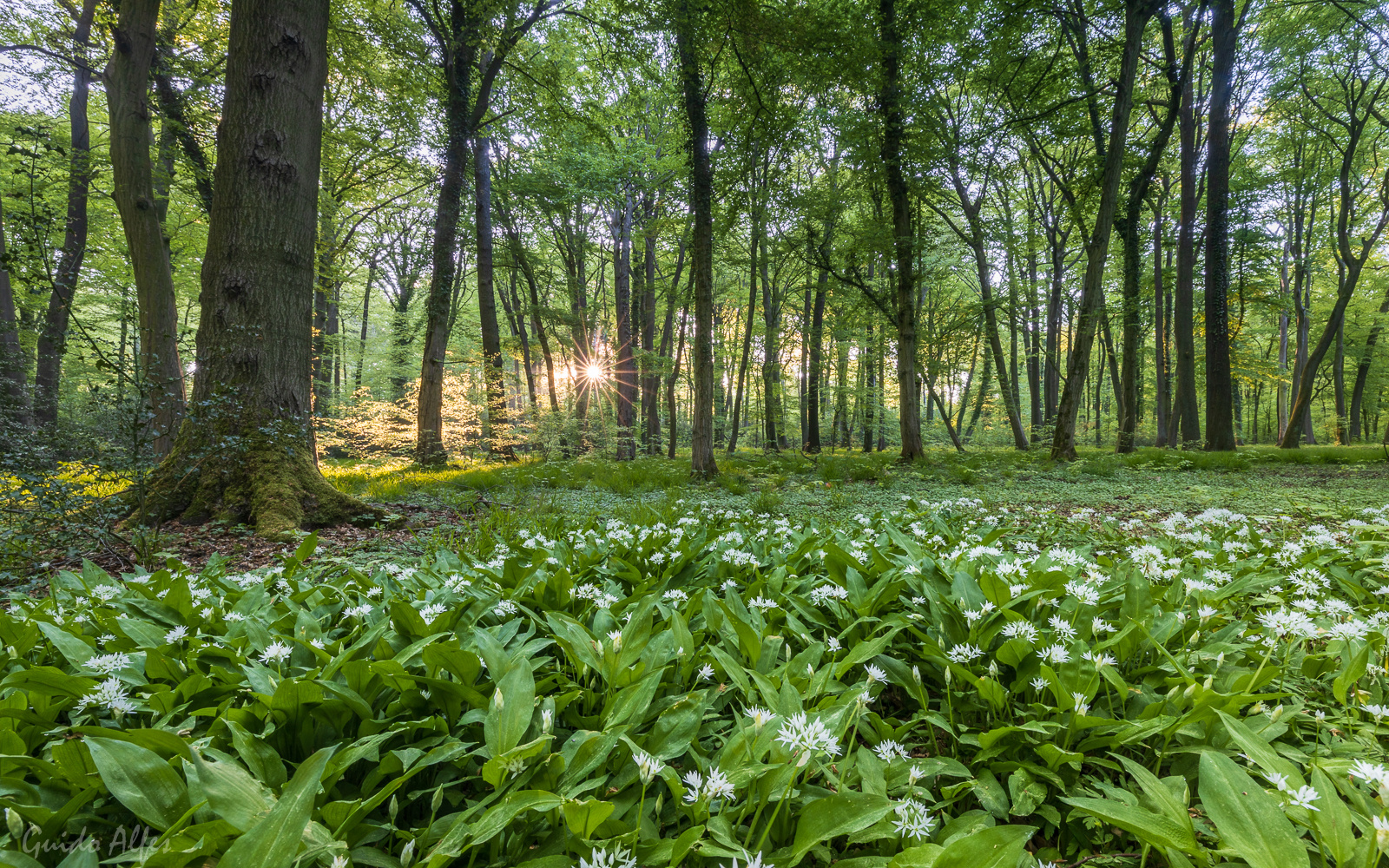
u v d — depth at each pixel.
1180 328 17.94
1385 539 4.00
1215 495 7.34
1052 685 1.74
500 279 25.98
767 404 25.23
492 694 1.80
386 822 1.43
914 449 13.99
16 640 2.14
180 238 17.59
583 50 18.80
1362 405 37.66
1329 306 28.86
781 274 26.62
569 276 24.88
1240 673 1.94
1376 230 16.09
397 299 29.81
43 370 12.42
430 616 2.30
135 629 2.14
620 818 1.43
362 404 21.55
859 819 1.27
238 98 6.31
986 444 37.19
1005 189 21.53
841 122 13.84
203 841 1.17
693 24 10.19
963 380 36.34
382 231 24.00
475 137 14.88
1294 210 24.83
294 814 1.13
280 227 6.39
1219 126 15.05
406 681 1.71
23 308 14.79
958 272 26.78
